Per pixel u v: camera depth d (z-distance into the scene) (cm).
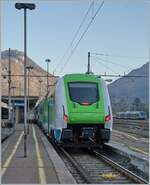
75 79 2672
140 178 1611
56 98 2681
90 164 2173
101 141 2689
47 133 3747
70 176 1505
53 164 1838
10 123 4162
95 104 2633
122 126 6128
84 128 2636
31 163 1875
